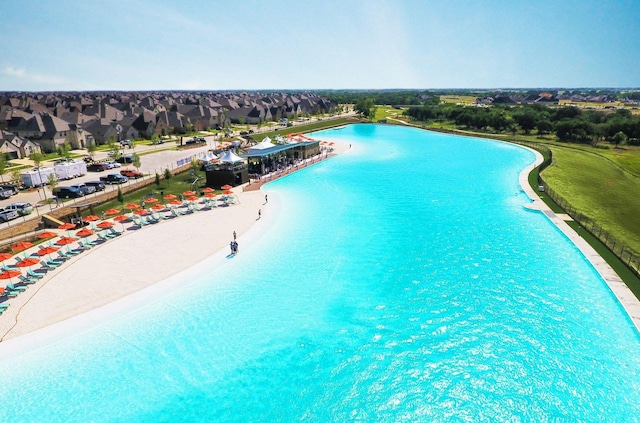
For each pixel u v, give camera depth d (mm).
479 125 142625
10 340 26234
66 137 96812
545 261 37531
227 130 125812
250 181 68438
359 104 192625
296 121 165750
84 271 35188
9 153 81625
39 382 23344
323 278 35250
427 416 21453
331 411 21922
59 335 26891
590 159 86688
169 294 32031
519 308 30438
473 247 41125
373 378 24109
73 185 58250
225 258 38250
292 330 28344
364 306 31203
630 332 27047
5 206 49031
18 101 187750
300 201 57406
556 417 21016
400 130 153125
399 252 40281
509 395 22531
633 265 34406
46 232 42438
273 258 38719
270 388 23422
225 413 21797
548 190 58125
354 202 57094
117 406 22047
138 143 106875
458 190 63062
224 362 25328
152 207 53000
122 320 28719
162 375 24188
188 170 75500
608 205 56000
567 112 138500
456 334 27781
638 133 105812
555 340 26703
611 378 23328
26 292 31734
